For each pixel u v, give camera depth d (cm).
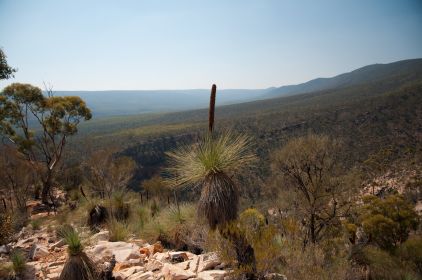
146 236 746
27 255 629
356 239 1045
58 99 2297
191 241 636
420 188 3356
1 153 1961
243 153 462
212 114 476
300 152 1194
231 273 427
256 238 435
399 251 1173
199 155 459
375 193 3297
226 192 434
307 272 460
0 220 784
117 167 1570
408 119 5644
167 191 1273
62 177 2369
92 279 423
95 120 17338
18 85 2155
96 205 973
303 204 1155
